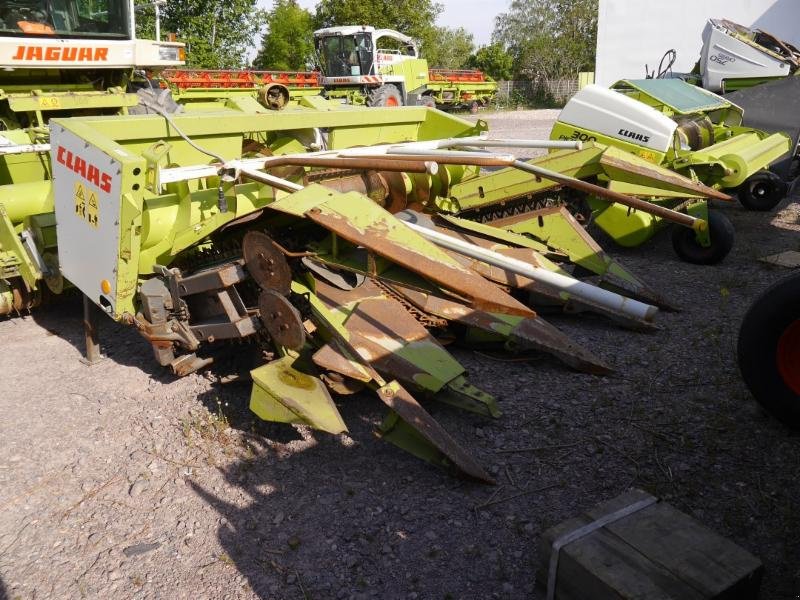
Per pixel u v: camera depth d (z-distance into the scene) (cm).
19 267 429
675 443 304
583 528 208
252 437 322
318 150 470
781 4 1396
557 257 484
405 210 476
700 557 195
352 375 295
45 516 274
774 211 800
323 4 3234
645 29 1600
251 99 466
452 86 2228
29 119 518
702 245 571
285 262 295
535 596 221
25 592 234
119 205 319
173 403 358
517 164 410
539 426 322
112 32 563
